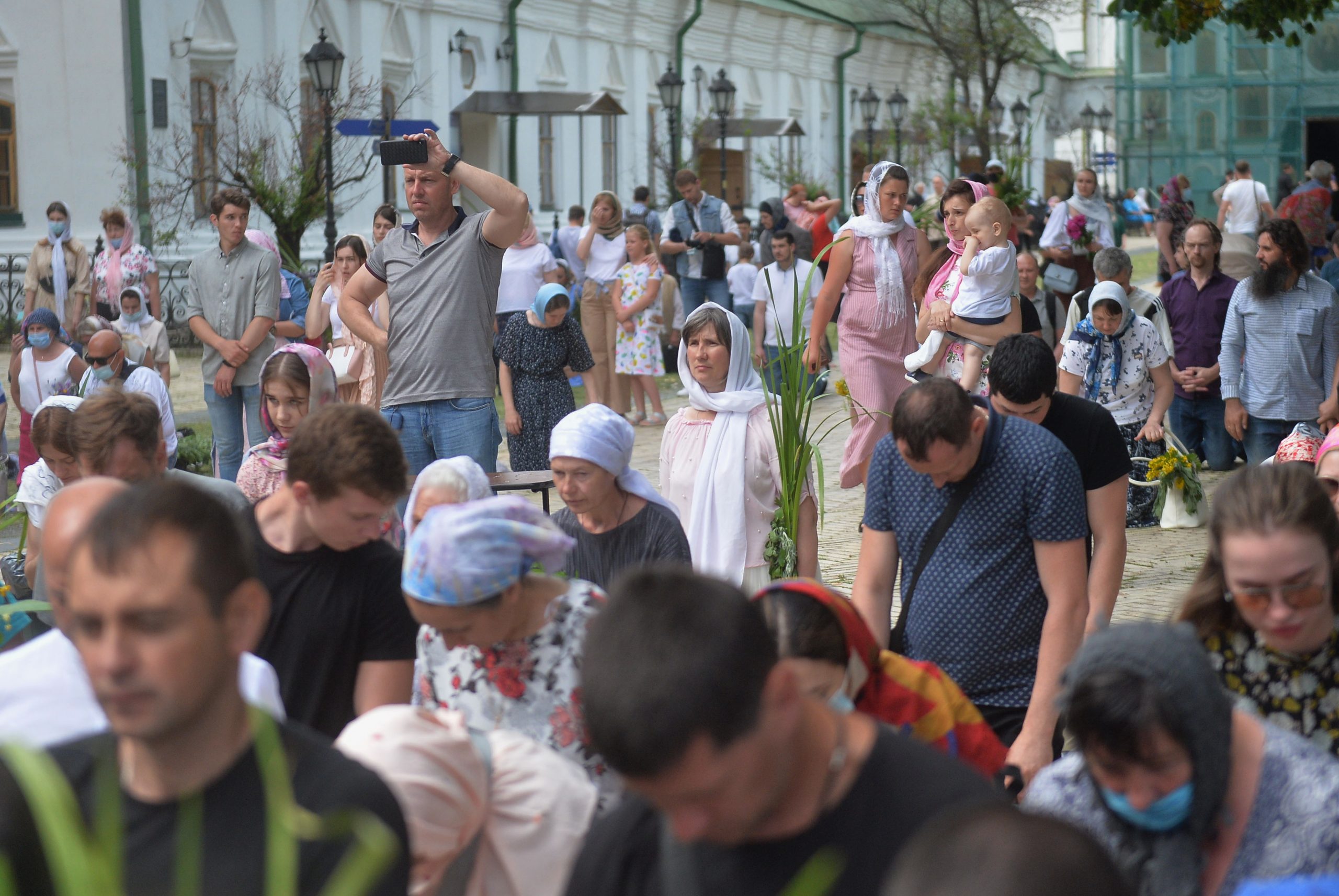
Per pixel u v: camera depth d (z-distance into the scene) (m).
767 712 2.10
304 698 3.83
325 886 2.18
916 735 3.64
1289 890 2.09
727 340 6.30
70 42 25.17
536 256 15.39
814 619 3.30
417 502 4.80
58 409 5.62
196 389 20.08
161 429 4.89
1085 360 10.54
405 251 7.84
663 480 6.44
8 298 25.03
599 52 36.00
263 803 2.25
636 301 15.95
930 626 4.65
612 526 5.17
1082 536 4.54
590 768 3.61
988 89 33.81
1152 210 36.12
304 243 27.50
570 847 3.09
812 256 22.30
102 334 10.46
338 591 3.82
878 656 3.65
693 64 39.97
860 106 50.31
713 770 2.06
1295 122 35.06
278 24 27.28
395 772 2.88
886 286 9.56
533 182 33.69
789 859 2.27
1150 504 10.62
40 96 25.41
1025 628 4.59
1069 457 4.55
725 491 6.17
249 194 22.56
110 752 2.31
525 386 10.98
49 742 3.16
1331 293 10.66
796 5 44.38
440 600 3.31
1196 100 35.72
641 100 37.69
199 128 26.75
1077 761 2.91
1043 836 1.71
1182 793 2.65
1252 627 3.36
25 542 6.44
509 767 3.12
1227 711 2.68
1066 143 69.44
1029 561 4.57
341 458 3.62
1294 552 3.07
